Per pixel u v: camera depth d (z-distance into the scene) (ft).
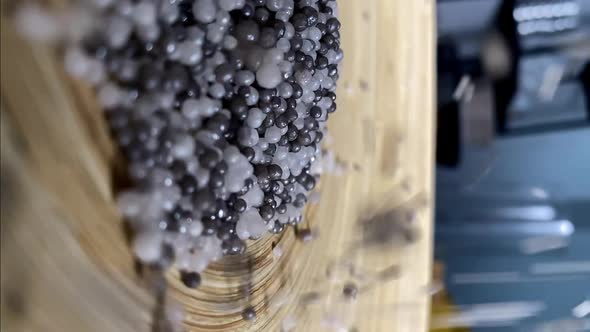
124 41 0.45
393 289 0.76
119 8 0.45
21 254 0.42
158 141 0.47
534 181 1.05
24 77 0.42
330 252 0.70
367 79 0.72
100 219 0.45
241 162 0.53
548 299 0.92
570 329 0.90
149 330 0.49
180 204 0.49
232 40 0.53
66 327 0.44
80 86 0.44
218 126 0.51
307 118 0.60
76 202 0.44
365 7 0.71
